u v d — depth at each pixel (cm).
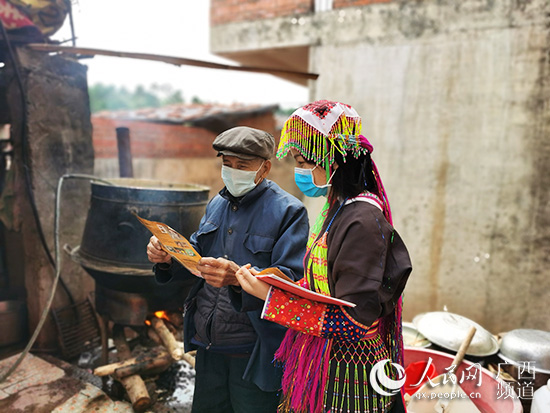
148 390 240
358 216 111
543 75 315
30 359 259
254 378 149
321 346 123
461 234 354
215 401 172
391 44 363
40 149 280
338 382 120
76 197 308
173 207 231
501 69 328
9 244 300
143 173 566
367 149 119
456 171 350
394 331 126
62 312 297
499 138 334
